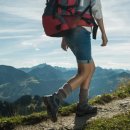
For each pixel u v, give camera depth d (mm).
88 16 3596
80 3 3545
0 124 4164
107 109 4309
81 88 3971
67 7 3492
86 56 3654
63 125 3912
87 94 4027
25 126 4137
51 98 3453
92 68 3797
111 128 3377
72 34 3568
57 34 3557
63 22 3490
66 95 3580
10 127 4145
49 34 3572
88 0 3588
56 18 3482
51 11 3488
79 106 4078
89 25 3604
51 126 3969
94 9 3623
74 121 3959
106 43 3746
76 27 3543
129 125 3383
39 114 4336
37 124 4137
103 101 4801
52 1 3506
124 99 4918
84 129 3537
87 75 3748
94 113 4137
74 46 3639
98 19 3672
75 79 3676
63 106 4719
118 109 4285
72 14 3518
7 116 4652
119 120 3500
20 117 4332
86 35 3609
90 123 3641
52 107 3439
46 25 3535
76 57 3717
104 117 3850
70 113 4348
